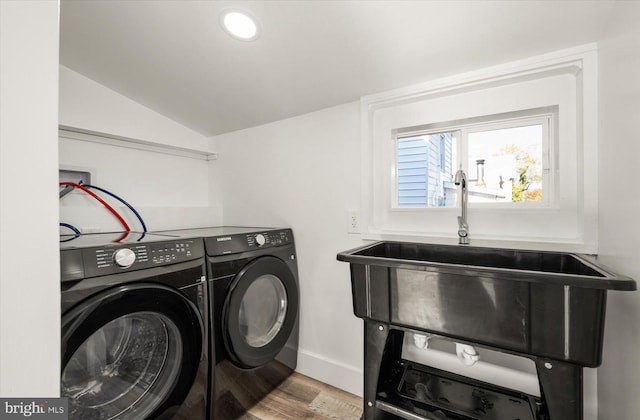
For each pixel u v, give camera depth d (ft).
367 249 3.89
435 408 3.01
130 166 5.84
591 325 2.10
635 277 2.33
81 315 2.56
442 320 2.66
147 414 3.16
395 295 2.89
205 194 7.34
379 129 4.98
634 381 2.36
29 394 1.69
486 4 2.93
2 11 1.59
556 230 3.66
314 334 5.52
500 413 2.93
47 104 1.75
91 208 5.13
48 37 1.75
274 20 3.45
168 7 3.43
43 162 1.73
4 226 1.60
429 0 2.97
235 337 4.11
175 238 3.71
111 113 5.45
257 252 4.65
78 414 2.89
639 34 2.25
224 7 3.37
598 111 3.21
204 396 3.74
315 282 5.51
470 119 4.32
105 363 3.13
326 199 5.37
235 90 5.09
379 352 3.11
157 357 3.44
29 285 1.68
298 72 4.43
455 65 3.94
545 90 3.69
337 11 3.25
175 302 3.34
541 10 2.91
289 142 5.89
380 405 3.13
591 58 3.26
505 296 2.38
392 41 3.60
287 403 4.71
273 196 6.14
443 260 4.06
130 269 2.98
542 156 3.85
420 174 4.78
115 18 3.65
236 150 6.80
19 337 1.65
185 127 6.78
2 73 1.58
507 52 3.59
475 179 4.33
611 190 2.86
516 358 3.76
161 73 4.78
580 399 2.21
